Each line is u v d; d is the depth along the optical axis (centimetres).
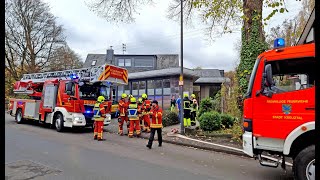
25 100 1594
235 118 1345
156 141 1134
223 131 1230
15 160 725
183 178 604
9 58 3048
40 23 3108
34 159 739
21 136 1132
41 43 3133
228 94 1628
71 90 1320
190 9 1291
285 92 551
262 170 694
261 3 1038
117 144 1041
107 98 1463
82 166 683
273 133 557
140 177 604
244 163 768
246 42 1058
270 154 586
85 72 1455
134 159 783
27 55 3067
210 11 1126
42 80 1619
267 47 1052
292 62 556
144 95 1387
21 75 3078
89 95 1388
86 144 1012
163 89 2502
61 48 3369
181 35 1253
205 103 1581
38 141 1025
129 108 1241
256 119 580
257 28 1039
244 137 598
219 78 3534
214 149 941
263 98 575
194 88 3534
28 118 1552
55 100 1402
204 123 1266
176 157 831
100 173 626
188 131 1288
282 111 551
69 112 1320
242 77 1066
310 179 503
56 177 588
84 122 1326
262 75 580
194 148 989
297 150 550
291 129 538
